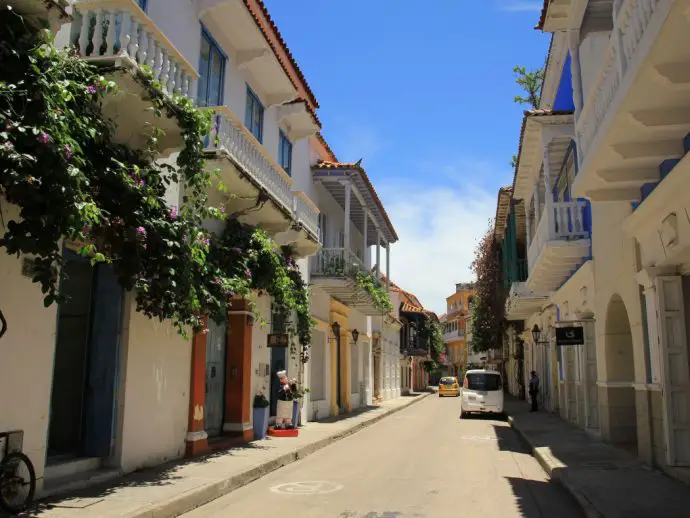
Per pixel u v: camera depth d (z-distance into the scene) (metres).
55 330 7.42
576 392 17.61
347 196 20.08
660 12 5.91
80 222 6.20
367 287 21.83
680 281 8.99
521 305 23.89
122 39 7.81
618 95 7.38
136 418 9.14
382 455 12.73
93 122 7.45
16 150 5.79
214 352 12.88
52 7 6.28
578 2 9.99
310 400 19.64
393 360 40.00
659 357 9.14
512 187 20.73
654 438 9.86
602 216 12.50
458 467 11.16
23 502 6.45
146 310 8.74
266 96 15.68
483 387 23.88
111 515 6.26
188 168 8.93
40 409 7.08
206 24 12.21
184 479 8.50
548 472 10.52
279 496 8.33
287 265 15.20
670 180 7.87
